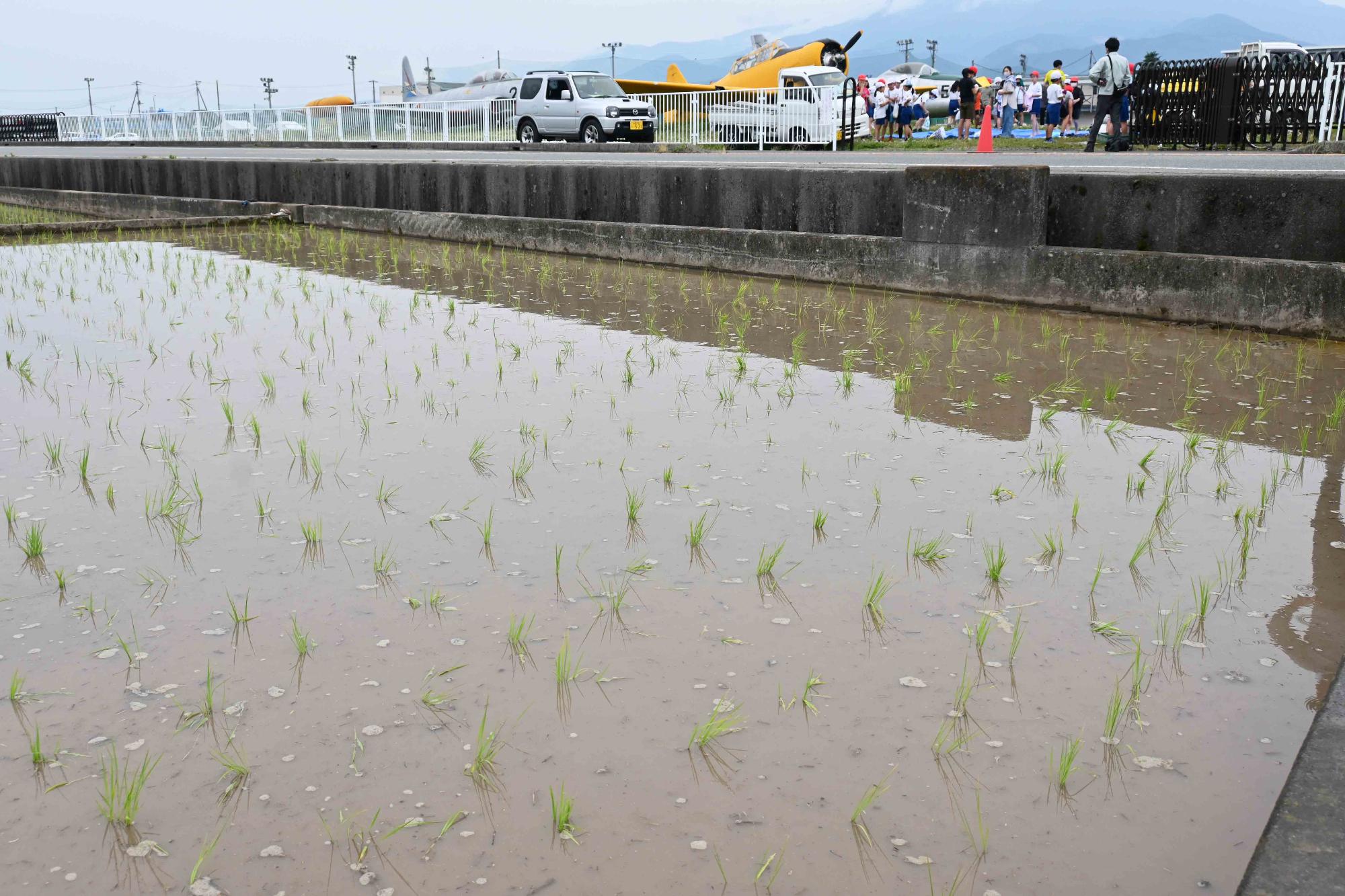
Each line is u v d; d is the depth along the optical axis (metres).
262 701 2.95
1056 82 24.64
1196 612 3.44
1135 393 6.21
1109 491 4.58
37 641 3.31
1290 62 17.83
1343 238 7.88
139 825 2.44
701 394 6.29
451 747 2.73
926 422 5.66
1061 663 3.12
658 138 27.09
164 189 21.55
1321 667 3.08
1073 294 8.88
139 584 3.70
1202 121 18.84
